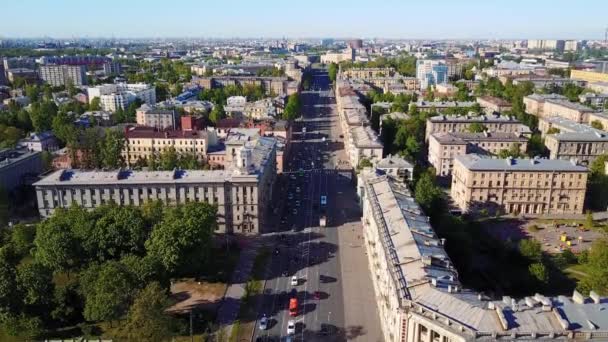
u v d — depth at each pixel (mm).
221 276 185625
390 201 190500
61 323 153875
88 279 155000
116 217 185250
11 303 145500
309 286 178625
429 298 122875
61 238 173500
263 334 150750
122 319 145875
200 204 195125
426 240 156875
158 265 159000
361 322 157125
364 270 190500
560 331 107625
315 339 148250
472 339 106250
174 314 160500
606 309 115625
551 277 184375
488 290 174375
